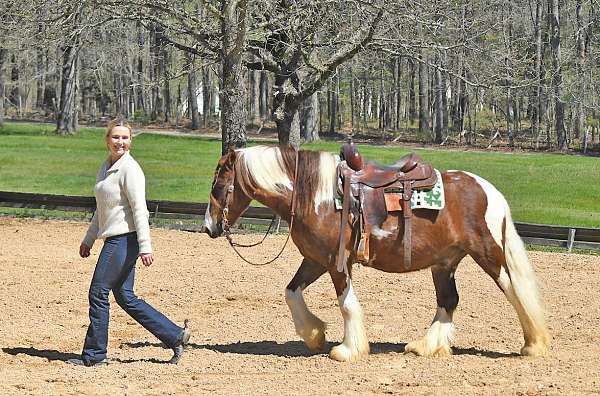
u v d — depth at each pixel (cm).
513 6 2797
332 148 4909
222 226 880
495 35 2788
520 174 3722
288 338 986
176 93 8388
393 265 870
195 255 1644
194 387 750
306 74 2402
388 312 1137
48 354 888
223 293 1260
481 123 7081
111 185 820
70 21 2139
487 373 796
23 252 1647
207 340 976
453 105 6975
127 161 826
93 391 732
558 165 4100
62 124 5731
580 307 1176
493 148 5572
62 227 2055
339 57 2123
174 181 3331
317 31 2134
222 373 805
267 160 863
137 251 828
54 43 2136
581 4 5334
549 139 5569
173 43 2244
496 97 4191
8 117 7675
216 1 2139
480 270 1484
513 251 868
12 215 2259
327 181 854
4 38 2177
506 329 1035
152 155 4328
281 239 1873
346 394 723
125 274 828
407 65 7012
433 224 859
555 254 1745
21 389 735
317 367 827
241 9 1986
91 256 1611
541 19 5719
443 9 2144
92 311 832
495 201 870
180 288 1294
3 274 1396
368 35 2042
